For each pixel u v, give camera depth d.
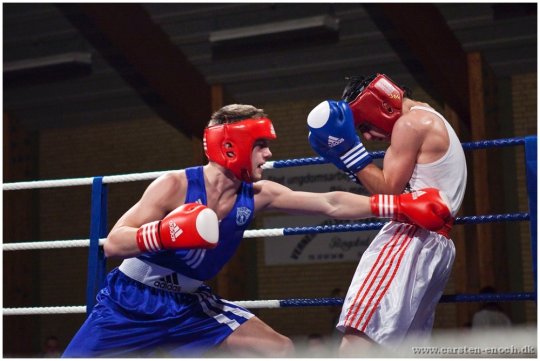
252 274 8.97
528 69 8.23
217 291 8.36
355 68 8.42
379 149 8.45
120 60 8.56
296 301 2.93
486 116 7.83
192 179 2.42
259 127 2.36
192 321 2.45
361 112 2.55
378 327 2.37
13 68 8.64
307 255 8.73
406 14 7.05
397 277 2.41
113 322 2.43
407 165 2.46
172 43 8.30
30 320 9.58
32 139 10.04
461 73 7.75
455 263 7.88
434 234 2.47
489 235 7.54
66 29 8.39
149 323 2.42
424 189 2.43
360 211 2.45
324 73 8.55
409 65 8.20
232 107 2.41
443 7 7.60
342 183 8.47
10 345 9.17
